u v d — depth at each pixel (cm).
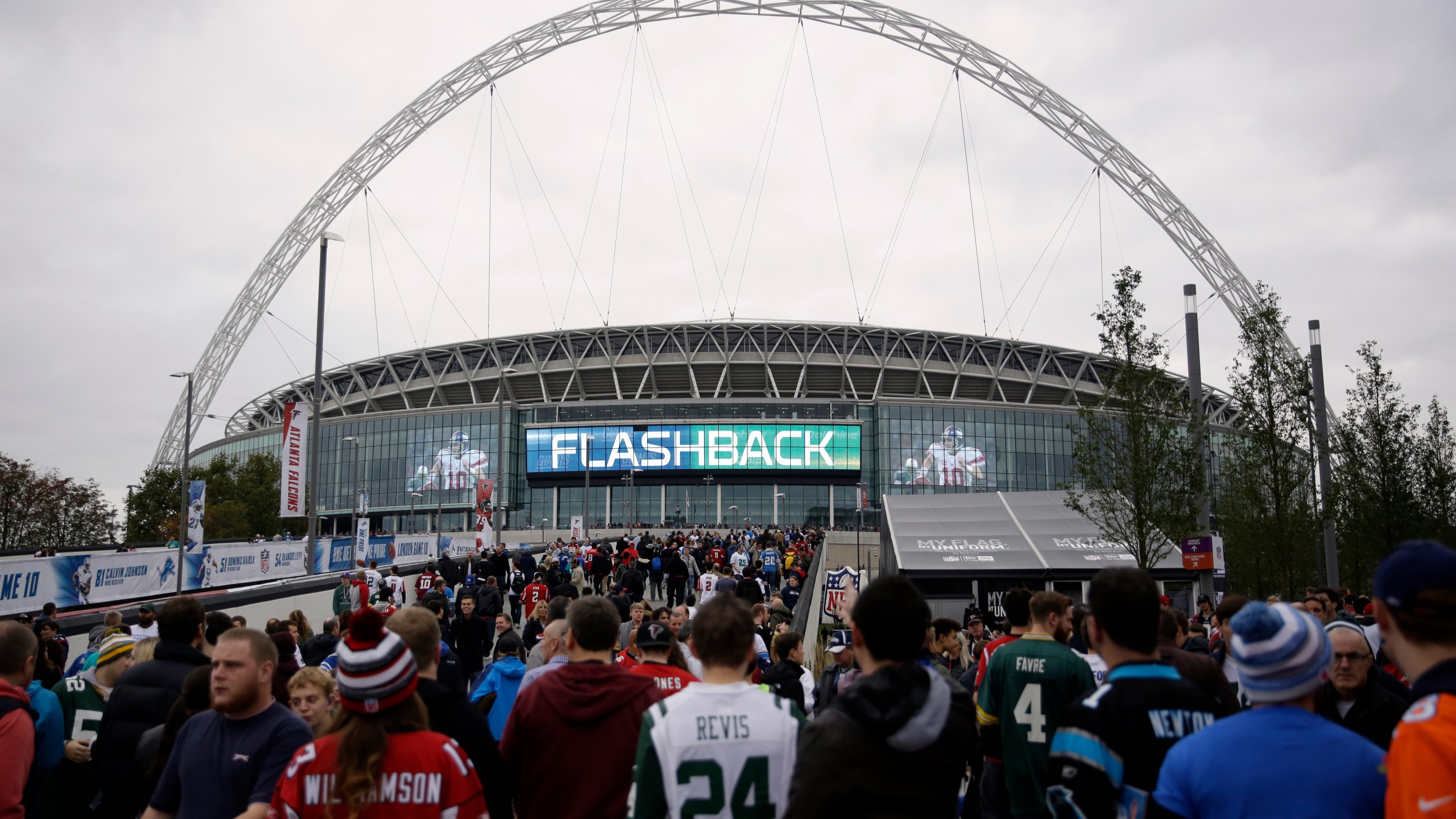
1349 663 554
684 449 10375
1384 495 2470
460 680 877
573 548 4588
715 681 436
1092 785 396
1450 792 283
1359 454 2516
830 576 1791
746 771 408
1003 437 10600
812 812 354
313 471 3438
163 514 7750
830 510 10369
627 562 3275
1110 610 431
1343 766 330
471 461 10625
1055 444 10694
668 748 407
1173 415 2283
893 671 379
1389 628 323
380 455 10994
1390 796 300
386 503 10838
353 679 414
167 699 652
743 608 449
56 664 997
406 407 12138
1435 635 307
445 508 10612
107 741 645
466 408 10750
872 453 10475
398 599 2689
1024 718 581
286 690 776
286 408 3456
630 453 10400
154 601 2850
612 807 494
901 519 2770
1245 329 2411
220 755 491
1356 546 2555
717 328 11475
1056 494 2866
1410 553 317
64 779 666
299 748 492
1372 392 2553
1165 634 655
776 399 10569
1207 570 2038
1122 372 2333
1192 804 344
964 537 2625
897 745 358
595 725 504
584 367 11488
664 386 11594
